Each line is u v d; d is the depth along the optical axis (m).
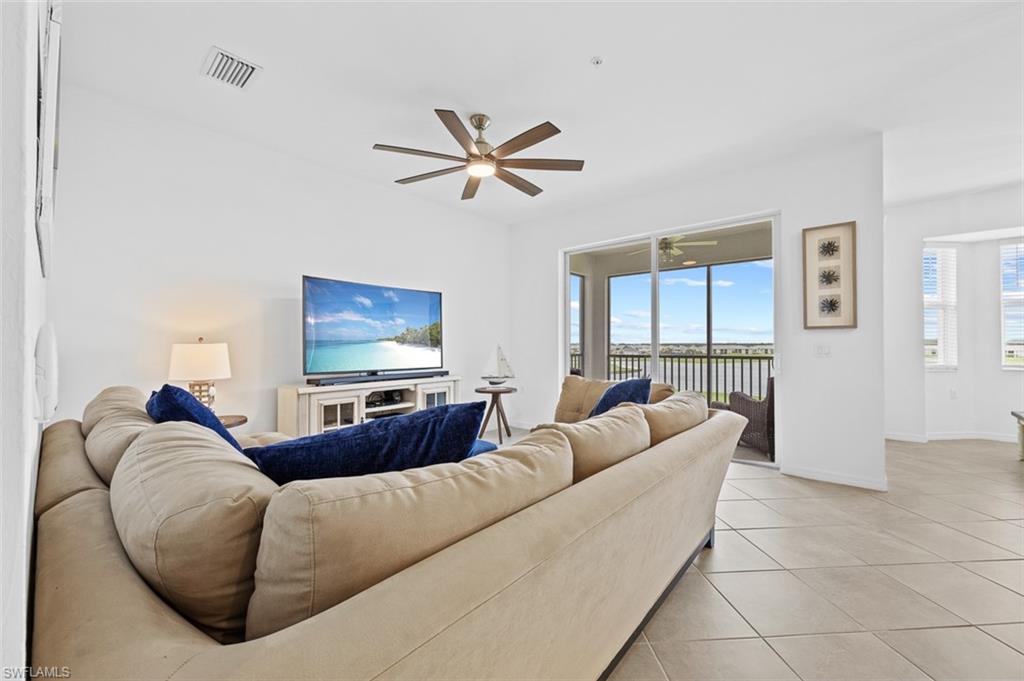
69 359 2.69
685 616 1.75
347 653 0.51
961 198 4.76
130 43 2.34
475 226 5.44
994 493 3.21
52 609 0.56
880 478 3.32
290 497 0.63
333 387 3.63
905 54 2.45
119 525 0.75
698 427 1.82
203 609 0.67
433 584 0.64
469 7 2.10
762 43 2.35
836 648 1.58
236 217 3.41
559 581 0.87
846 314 3.47
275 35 2.29
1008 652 1.55
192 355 2.85
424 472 0.81
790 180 3.75
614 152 3.65
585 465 1.22
